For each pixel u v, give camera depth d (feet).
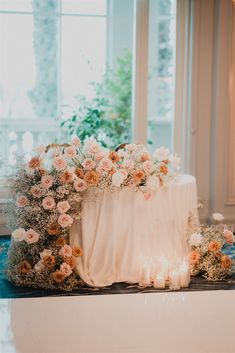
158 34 22.43
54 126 22.88
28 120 22.70
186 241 15.38
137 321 12.05
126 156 14.53
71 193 14.01
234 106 21.20
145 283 14.33
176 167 14.92
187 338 11.14
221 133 21.25
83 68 22.76
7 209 14.97
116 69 23.99
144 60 21.02
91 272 14.26
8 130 22.50
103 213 14.19
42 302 13.19
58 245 14.06
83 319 12.12
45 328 11.60
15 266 14.42
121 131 23.65
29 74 22.63
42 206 14.20
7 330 11.46
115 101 23.80
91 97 23.00
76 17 22.43
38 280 14.17
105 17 22.74
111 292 13.88
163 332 11.43
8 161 21.57
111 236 14.23
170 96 22.49
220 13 20.79
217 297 13.66
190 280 14.97
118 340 11.02
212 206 21.57
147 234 14.38
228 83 21.04
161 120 22.71
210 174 21.71
